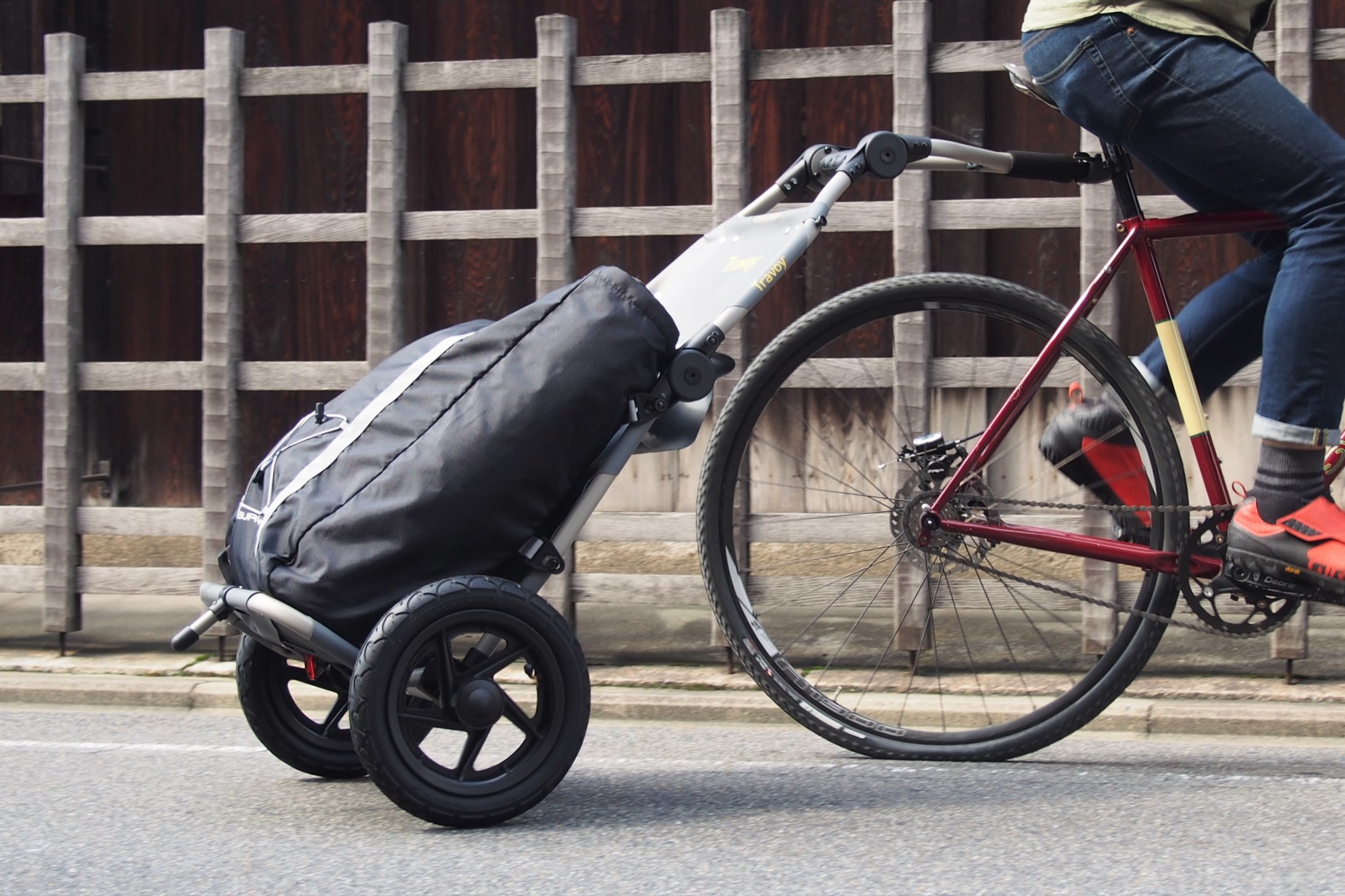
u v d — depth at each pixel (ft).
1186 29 8.89
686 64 14.05
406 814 9.11
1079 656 12.30
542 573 8.86
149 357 20.10
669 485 18.83
